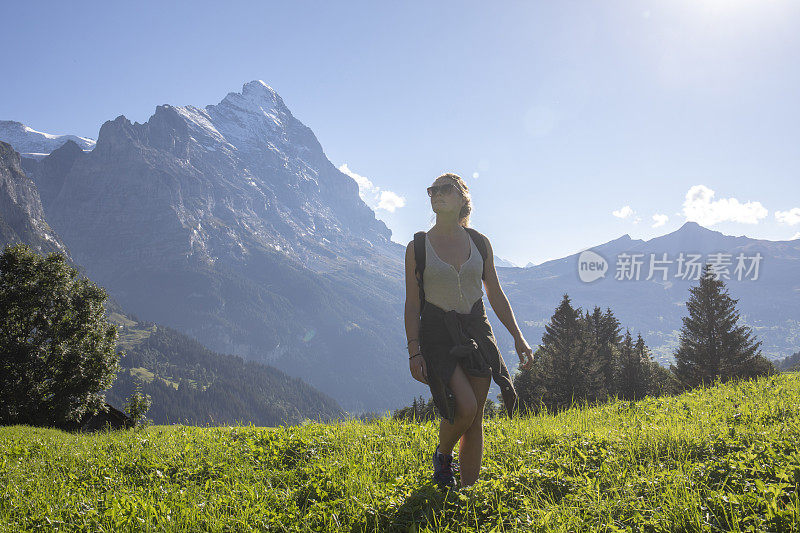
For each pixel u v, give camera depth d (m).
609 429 5.30
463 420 3.29
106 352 41.94
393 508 3.22
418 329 3.41
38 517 3.40
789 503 2.79
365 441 5.30
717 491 3.06
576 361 51.66
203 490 4.05
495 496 3.30
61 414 39.12
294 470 4.40
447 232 3.50
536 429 5.36
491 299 3.69
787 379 9.52
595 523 2.84
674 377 56.31
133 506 3.45
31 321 39.41
